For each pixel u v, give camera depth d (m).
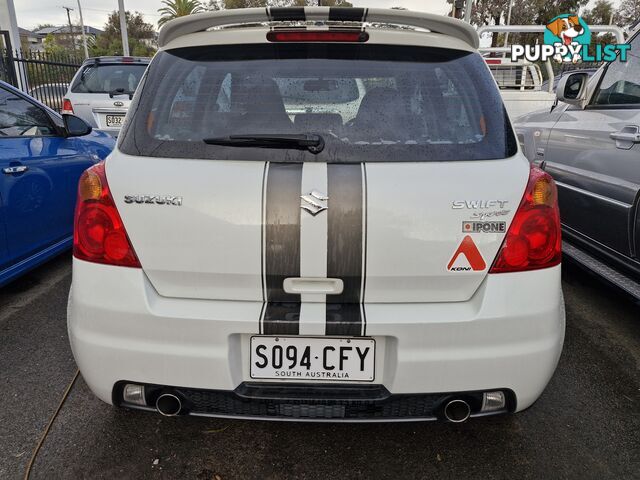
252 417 1.74
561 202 3.95
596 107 3.61
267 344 1.67
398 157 1.70
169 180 1.65
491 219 1.63
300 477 1.96
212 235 1.62
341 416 1.72
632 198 2.98
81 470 1.97
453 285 1.66
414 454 2.08
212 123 1.78
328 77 1.84
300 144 1.71
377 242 1.61
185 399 1.74
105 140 4.59
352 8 1.83
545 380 1.75
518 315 1.66
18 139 3.42
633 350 2.93
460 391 1.69
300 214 1.60
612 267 3.31
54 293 3.62
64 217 3.85
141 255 1.66
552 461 2.05
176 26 1.94
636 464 2.04
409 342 1.64
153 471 1.98
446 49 1.94
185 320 1.64
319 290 1.65
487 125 1.80
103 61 7.70
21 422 2.23
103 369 1.72
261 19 1.89
